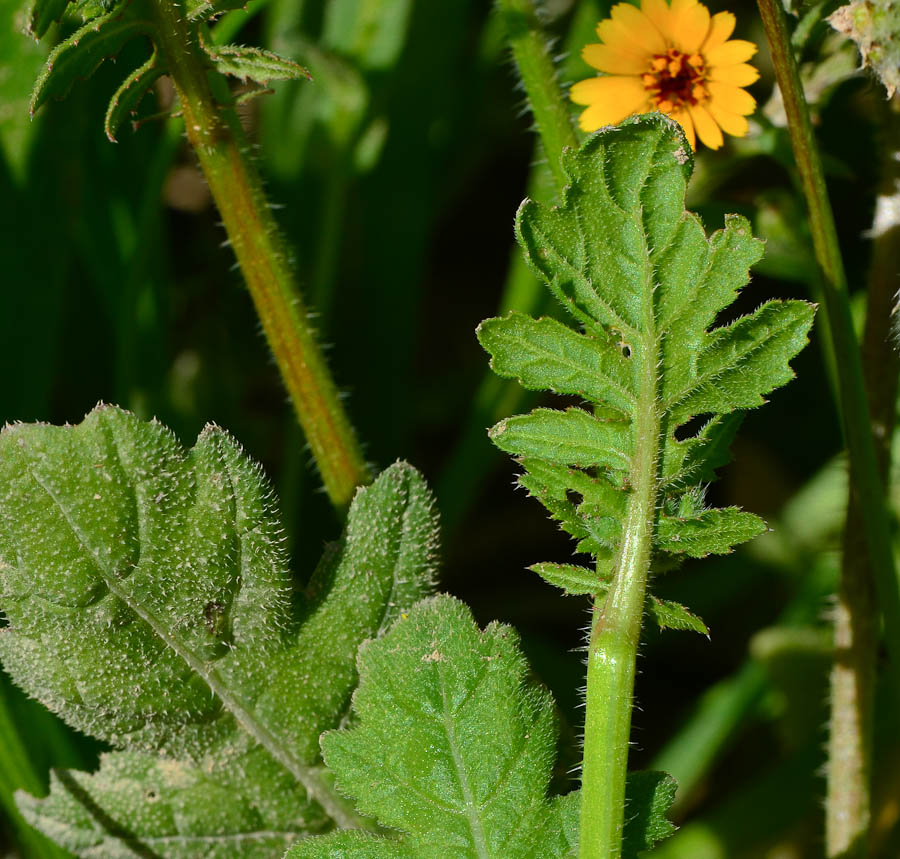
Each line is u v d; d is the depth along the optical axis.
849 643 0.56
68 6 0.53
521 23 0.55
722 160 0.57
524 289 0.63
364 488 0.53
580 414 0.51
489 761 0.52
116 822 0.54
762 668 0.61
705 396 0.51
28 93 0.60
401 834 0.53
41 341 0.61
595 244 0.51
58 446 0.52
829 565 0.62
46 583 0.52
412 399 0.75
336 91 0.65
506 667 0.52
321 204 0.69
